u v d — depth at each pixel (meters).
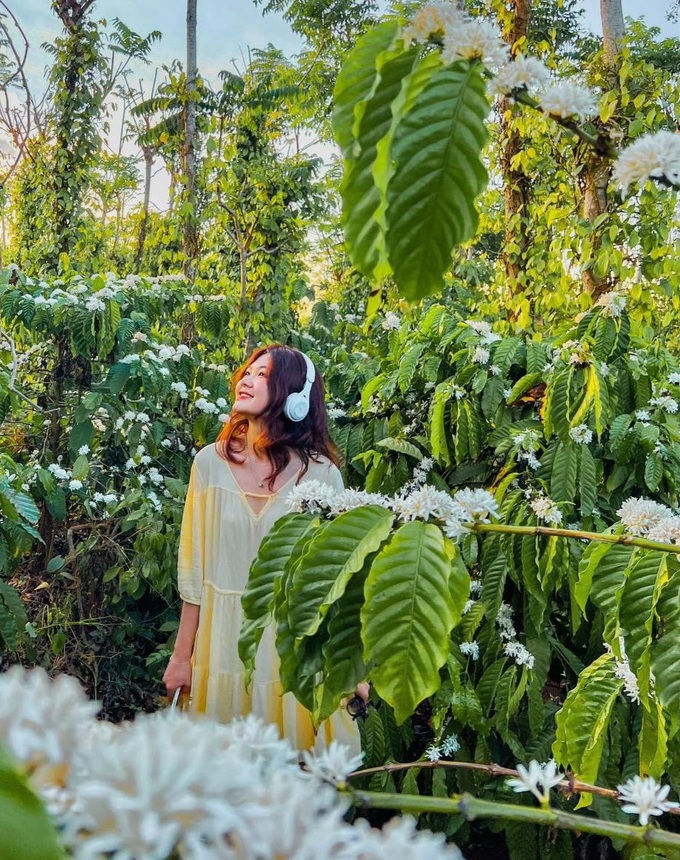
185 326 4.91
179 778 0.23
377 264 0.58
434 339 2.73
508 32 4.42
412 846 0.26
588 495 2.13
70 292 3.41
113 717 3.01
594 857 2.18
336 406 3.25
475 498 0.85
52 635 3.05
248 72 7.18
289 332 5.99
